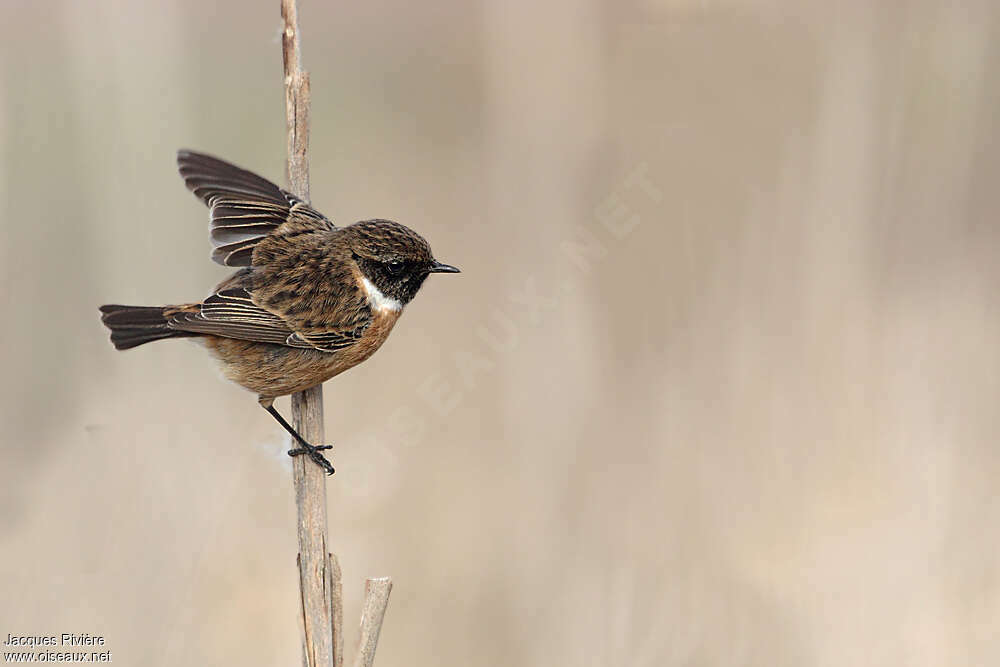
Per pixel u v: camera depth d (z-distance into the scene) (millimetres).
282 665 11133
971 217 13172
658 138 13195
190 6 16422
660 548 11836
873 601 11336
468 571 12109
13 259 13109
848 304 12758
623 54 13391
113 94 13789
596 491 12234
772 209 13000
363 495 12609
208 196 9508
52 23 14555
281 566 11812
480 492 12586
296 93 9195
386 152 16312
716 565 11703
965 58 13133
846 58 13180
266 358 9242
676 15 13203
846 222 13000
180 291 13586
